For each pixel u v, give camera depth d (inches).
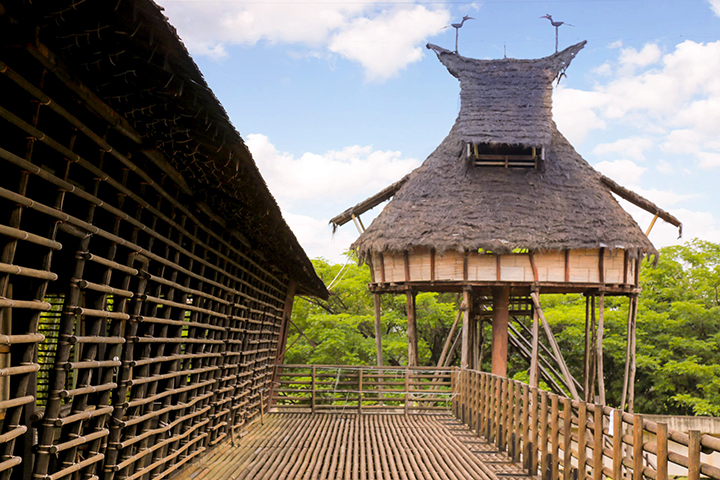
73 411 165.0
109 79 154.2
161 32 125.3
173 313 256.4
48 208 141.4
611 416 210.5
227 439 358.3
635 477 187.3
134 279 225.0
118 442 192.4
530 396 327.0
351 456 329.7
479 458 329.1
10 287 161.2
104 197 191.3
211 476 273.1
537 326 539.8
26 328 140.9
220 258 318.0
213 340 304.3
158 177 222.4
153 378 219.5
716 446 150.4
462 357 533.0
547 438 276.1
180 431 259.9
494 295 593.6
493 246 530.6
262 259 415.2
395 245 562.3
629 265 559.5
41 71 137.6
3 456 130.6
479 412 406.9
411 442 378.0
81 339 159.3
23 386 137.5
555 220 559.8
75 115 157.4
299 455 329.1
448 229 553.9
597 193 601.0
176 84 150.1
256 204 264.2
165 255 230.7
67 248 190.2
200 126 177.0
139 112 173.3
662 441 173.2
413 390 523.8
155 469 234.5
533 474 286.7
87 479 171.3
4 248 129.0
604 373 983.6
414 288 585.9
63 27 128.4
